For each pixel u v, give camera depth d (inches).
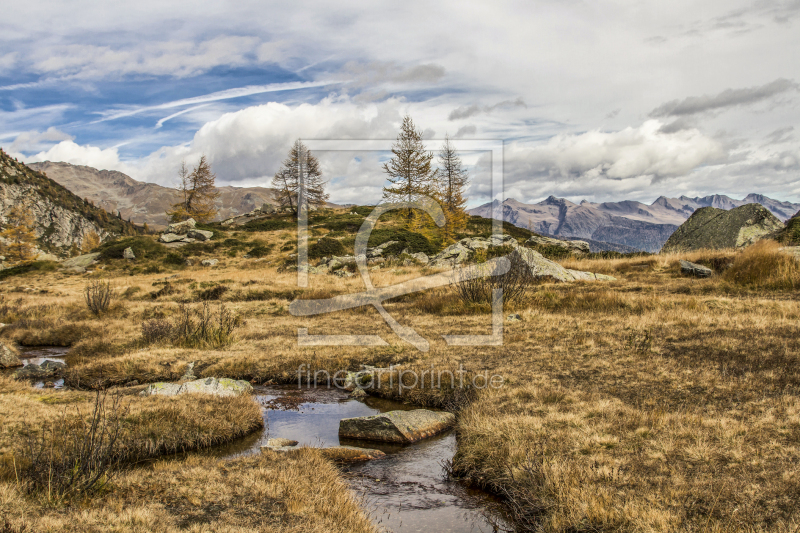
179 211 2536.9
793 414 229.3
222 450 285.4
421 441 293.1
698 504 169.9
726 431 219.6
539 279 789.2
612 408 267.4
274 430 320.2
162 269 1583.4
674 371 315.6
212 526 171.6
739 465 192.4
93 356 525.3
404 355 459.5
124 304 855.7
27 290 1211.9
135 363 467.8
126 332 641.0
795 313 427.2
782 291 549.6
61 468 210.2
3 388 373.7
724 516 161.0
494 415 282.5
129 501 195.6
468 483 236.1
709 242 964.0
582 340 425.4
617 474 197.3
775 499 166.9
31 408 306.8
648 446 218.5
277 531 168.9
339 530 175.6
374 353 481.1
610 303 576.4
